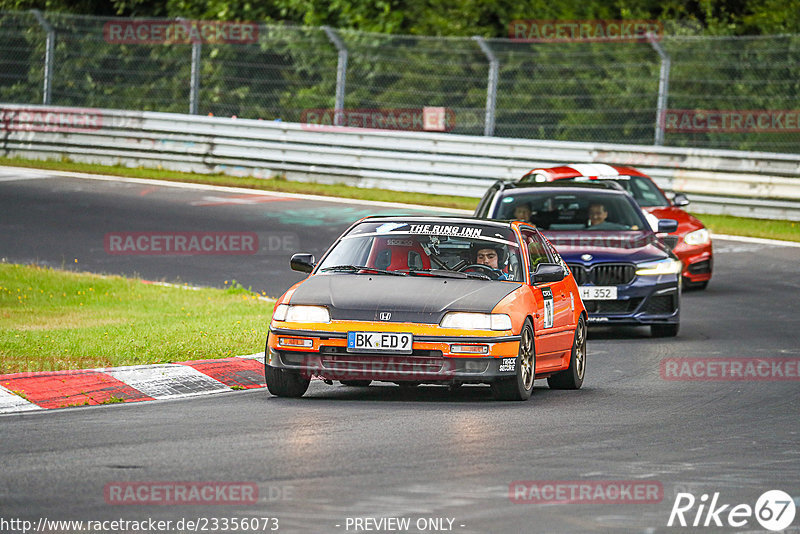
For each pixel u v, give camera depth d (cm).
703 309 5975
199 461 2584
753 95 10588
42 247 7250
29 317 5125
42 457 2611
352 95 11256
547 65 10550
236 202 9000
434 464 2586
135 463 2558
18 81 12112
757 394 3759
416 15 12538
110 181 9769
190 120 10419
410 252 3897
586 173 6912
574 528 2111
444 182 9719
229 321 4941
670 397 3688
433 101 11081
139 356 4000
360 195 9581
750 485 2455
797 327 5425
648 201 6869
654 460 2686
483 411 3334
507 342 3447
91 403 3366
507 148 9625
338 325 3428
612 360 4569
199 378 3744
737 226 8856
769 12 11706
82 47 11988
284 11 12475
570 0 12200
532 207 5584
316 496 2284
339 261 3881
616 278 5144
